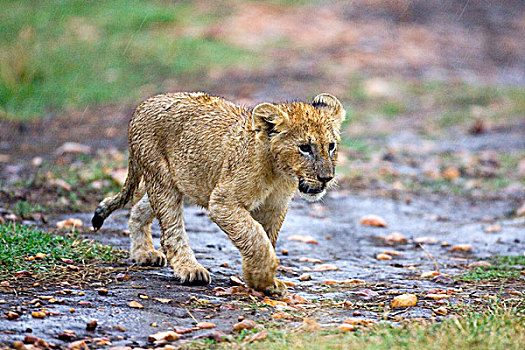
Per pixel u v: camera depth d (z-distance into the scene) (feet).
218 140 31.01
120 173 51.93
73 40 96.63
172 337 24.64
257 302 29.14
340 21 119.24
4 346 23.13
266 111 29.22
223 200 29.91
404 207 52.65
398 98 88.69
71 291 28.96
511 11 139.23
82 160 57.57
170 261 32.22
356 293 31.48
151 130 33.06
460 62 108.37
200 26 108.58
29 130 68.80
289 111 30.04
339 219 49.01
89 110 77.36
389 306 29.35
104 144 64.59
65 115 75.05
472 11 135.03
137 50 96.12
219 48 100.94
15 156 58.75
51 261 32.68
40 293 28.60
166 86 85.76
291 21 116.37
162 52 96.48
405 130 77.10
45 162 56.08
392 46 110.73
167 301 28.55
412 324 25.61
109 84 85.10
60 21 103.04
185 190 32.24
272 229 32.30
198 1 120.78
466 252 42.11
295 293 31.53
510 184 59.11
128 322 26.27
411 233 46.44
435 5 134.72
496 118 82.23
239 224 29.73
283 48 104.01
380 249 42.19
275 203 31.63
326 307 29.14
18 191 46.57
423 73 100.37
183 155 31.99
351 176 59.62
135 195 35.01
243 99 82.07
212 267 34.96
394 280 34.68
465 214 51.60
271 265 29.84
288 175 29.81
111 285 30.35
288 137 29.48
